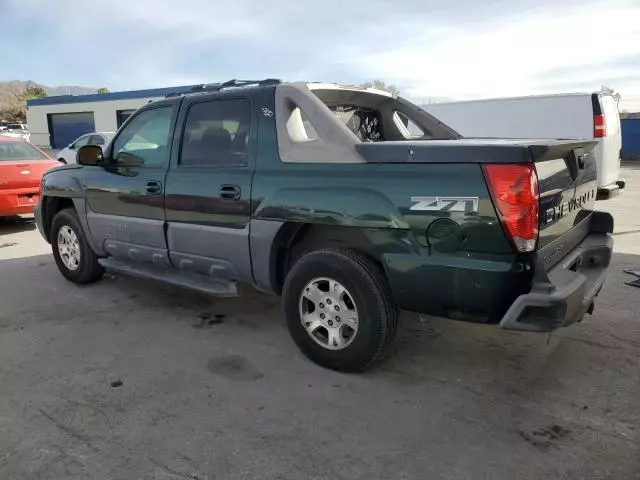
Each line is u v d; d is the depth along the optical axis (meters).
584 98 8.98
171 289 5.48
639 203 11.20
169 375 3.58
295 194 3.51
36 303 5.10
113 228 4.93
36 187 8.88
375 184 3.20
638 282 5.31
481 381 3.45
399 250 3.16
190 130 4.28
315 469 2.58
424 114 5.01
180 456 2.69
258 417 3.05
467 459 2.64
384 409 3.12
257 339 4.19
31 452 2.73
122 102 28.70
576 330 4.22
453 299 3.05
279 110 3.75
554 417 3.01
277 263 3.85
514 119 10.15
